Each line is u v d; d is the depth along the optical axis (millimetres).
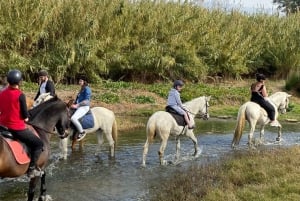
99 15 29312
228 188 10367
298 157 12742
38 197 10773
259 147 17000
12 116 9195
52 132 10547
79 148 16406
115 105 25203
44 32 27375
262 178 10922
